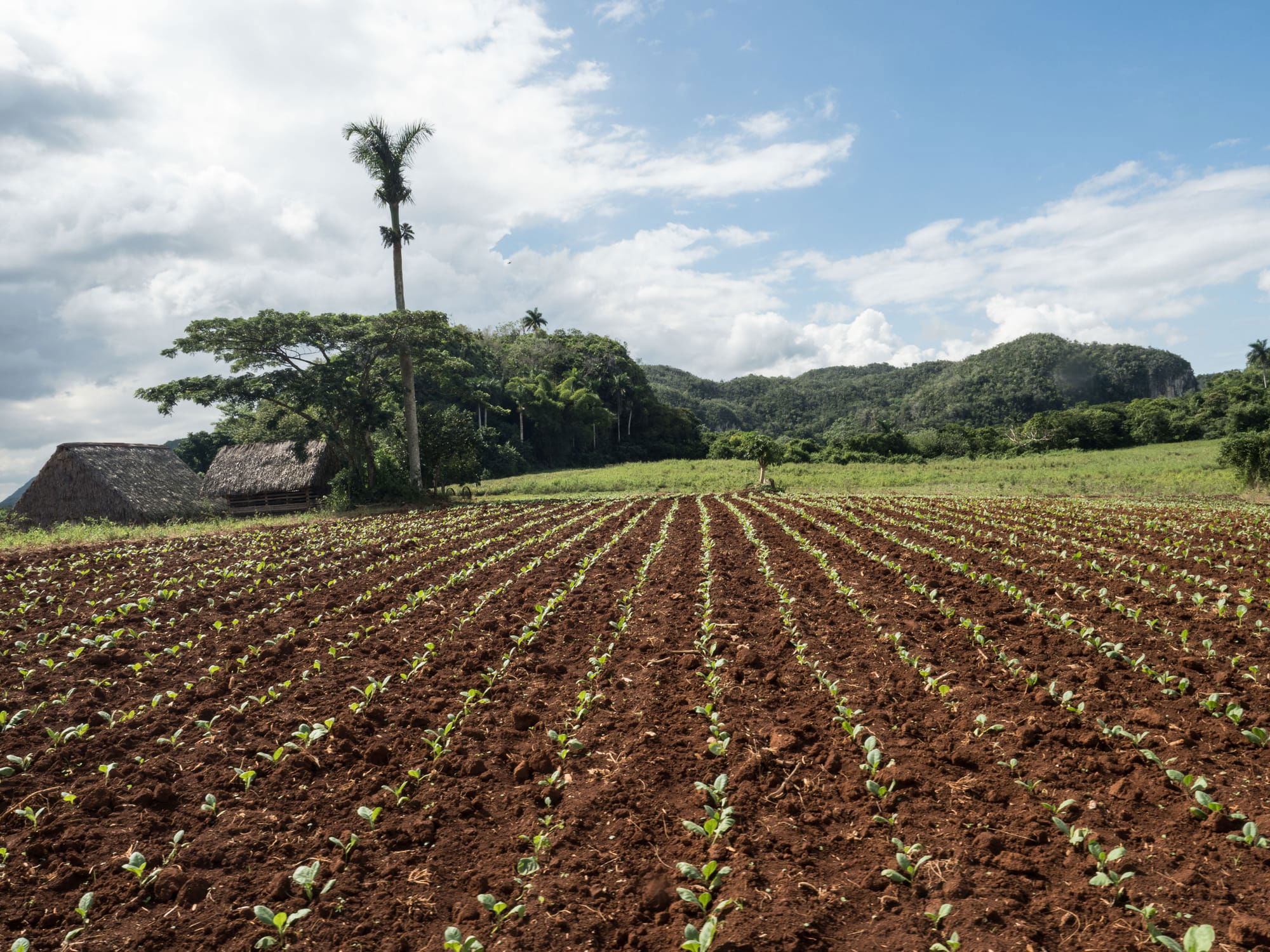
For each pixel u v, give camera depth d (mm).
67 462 28984
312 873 4426
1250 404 73375
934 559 13914
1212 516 20000
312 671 8188
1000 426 98000
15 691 7480
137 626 10039
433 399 66375
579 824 5113
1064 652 8172
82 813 5289
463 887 4543
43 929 4180
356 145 33562
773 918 4078
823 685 7457
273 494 34625
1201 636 8547
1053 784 5363
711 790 5340
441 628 9867
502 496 40156
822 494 34219
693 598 11141
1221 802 5047
